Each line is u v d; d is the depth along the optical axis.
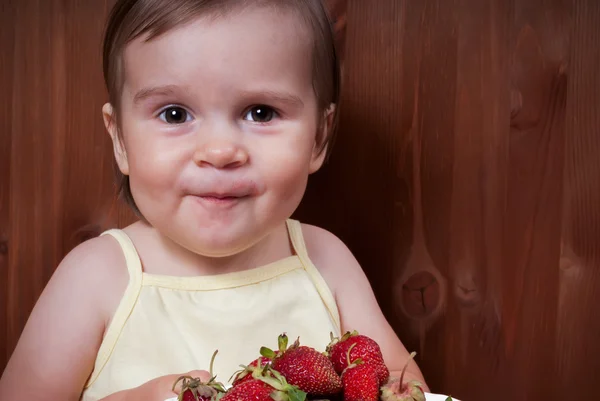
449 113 1.29
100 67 1.23
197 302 1.02
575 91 1.29
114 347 0.98
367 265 1.32
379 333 1.11
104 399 0.90
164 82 0.90
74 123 1.24
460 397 1.34
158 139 0.92
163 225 0.95
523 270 1.32
